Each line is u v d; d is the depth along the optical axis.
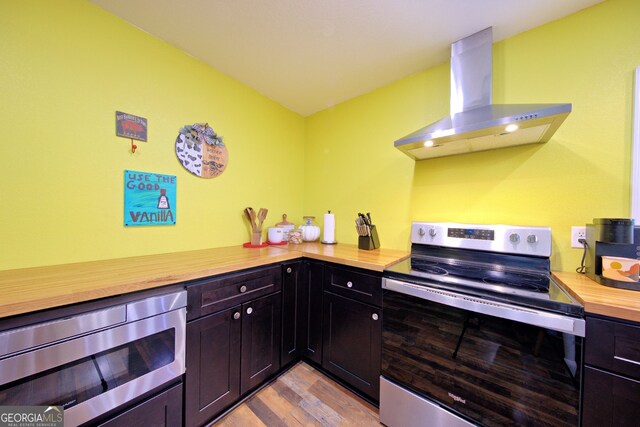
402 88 1.84
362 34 1.39
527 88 1.35
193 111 1.62
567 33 1.25
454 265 1.39
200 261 1.31
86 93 1.20
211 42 1.48
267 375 1.48
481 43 1.36
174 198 1.54
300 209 2.49
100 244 1.26
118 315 0.88
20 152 1.04
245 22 1.31
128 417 0.92
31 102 1.06
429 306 1.13
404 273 1.22
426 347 1.14
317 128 2.41
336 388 1.51
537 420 0.89
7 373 0.68
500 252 1.37
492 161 1.47
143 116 1.40
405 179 1.82
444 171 1.65
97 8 1.23
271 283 1.49
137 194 1.38
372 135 2.00
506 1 1.16
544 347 0.88
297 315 1.67
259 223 1.92
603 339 0.78
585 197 1.22
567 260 1.25
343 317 1.48
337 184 2.24
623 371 0.75
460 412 1.06
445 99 1.65
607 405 0.77
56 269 1.08
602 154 1.18
